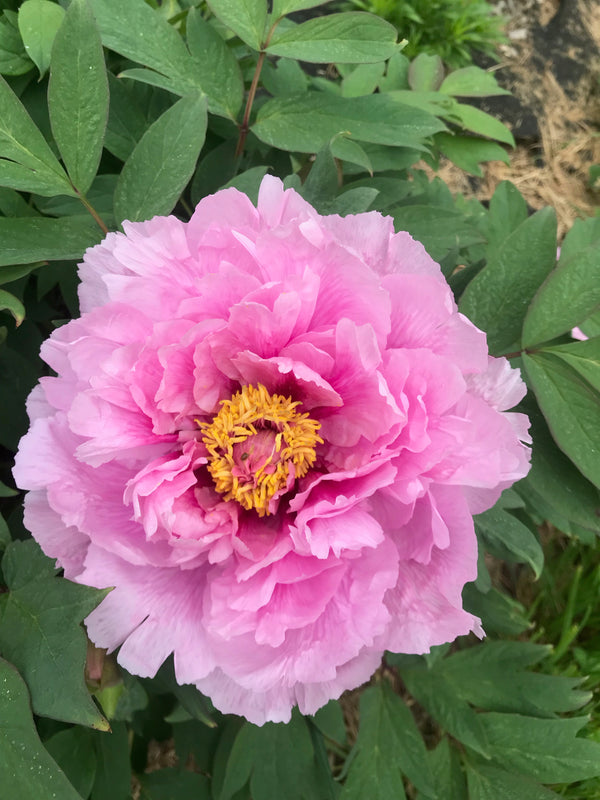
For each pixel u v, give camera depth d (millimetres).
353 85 496
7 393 343
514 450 241
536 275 312
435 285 232
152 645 243
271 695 252
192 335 231
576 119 858
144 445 247
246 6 310
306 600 238
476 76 547
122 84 367
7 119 279
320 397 251
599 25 877
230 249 234
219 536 241
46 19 330
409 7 757
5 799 226
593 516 310
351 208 315
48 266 357
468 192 811
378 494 245
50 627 240
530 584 658
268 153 395
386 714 443
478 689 449
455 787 449
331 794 390
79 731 366
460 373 225
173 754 548
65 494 232
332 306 239
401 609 248
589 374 299
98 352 233
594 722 586
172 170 294
